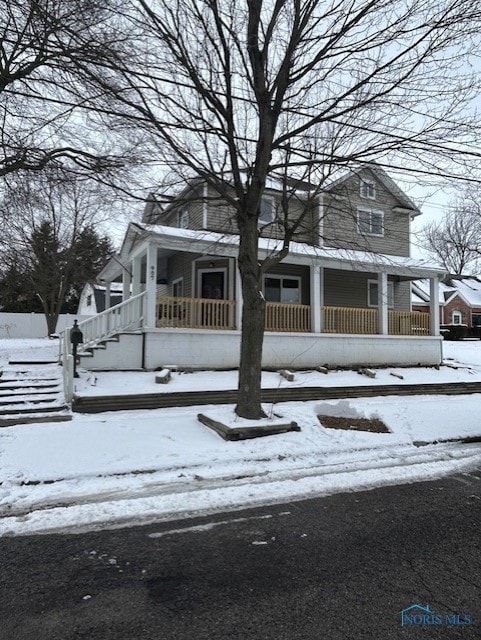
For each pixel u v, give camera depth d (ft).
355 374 42.19
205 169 23.94
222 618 8.39
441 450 22.22
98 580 9.88
